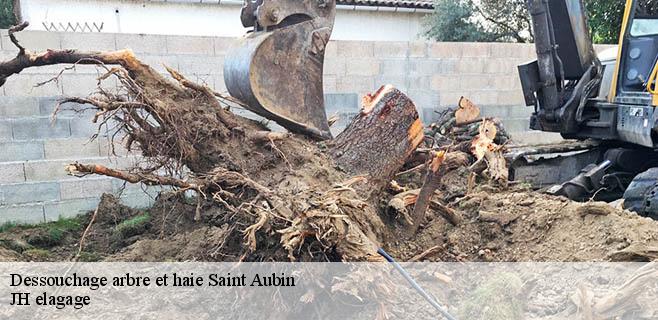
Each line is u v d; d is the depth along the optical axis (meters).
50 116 5.38
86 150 5.55
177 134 3.54
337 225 2.84
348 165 3.79
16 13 9.05
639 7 5.19
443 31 11.31
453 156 4.50
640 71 5.09
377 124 3.89
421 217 3.79
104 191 5.68
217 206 4.19
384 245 3.54
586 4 10.51
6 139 5.24
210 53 5.88
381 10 11.62
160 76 3.74
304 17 4.05
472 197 4.21
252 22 4.13
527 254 3.42
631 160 5.46
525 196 4.08
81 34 5.31
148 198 5.87
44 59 3.69
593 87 5.48
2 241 4.51
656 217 4.28
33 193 5.39
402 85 6.89
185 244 3.99
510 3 11.55
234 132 3.80
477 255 3.59
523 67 5.70
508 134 6.96
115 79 5.54
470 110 6.68
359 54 6.58
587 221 3.45
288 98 3.99
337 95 6.55
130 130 3.67
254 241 2.81
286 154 3.71
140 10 9.90
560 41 5.45
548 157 6.39
